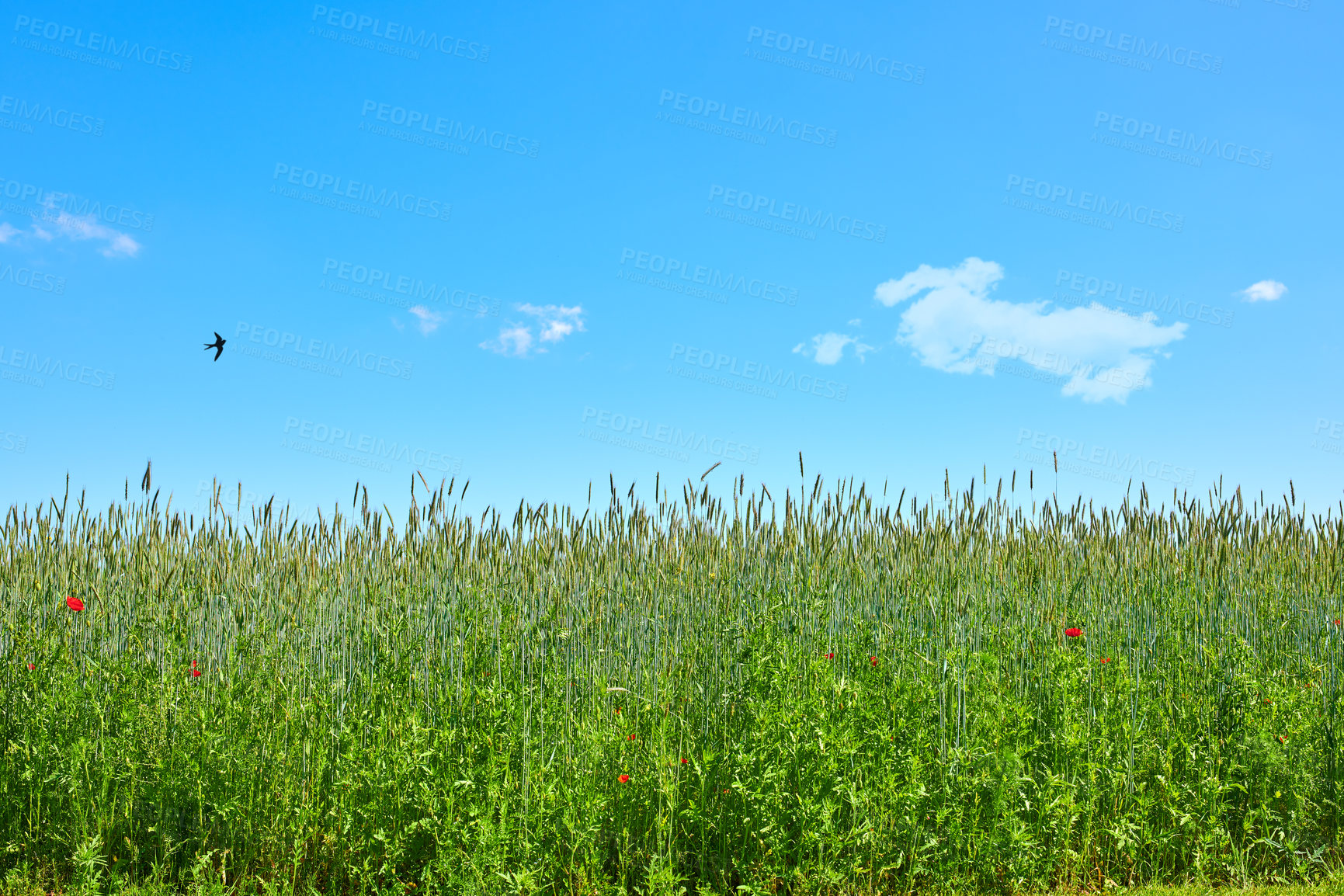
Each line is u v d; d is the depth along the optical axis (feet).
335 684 12.66
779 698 11.91
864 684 12.91
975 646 14.32
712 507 16.12
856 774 11.74
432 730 12.32
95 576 15.33
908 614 14.98
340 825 11.50
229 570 15.35
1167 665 14.89
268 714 12.74
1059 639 15.01
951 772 11.88
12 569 15.80
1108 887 11.92
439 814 11.28
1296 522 19.42
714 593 14.98
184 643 13.46
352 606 14.99
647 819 11.72
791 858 11.39
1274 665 15.28
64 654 13.23
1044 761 13.24
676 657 13.73
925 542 17.01
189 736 12.02
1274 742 12.97
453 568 14.92
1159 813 12.88
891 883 11.46
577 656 13.99
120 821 11.91
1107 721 13.34
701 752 12.09
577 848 11.13
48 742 11.84
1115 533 18.20
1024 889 11.66
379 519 16.07
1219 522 17.78
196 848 11.66
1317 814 13.14
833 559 16.38
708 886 11.03
